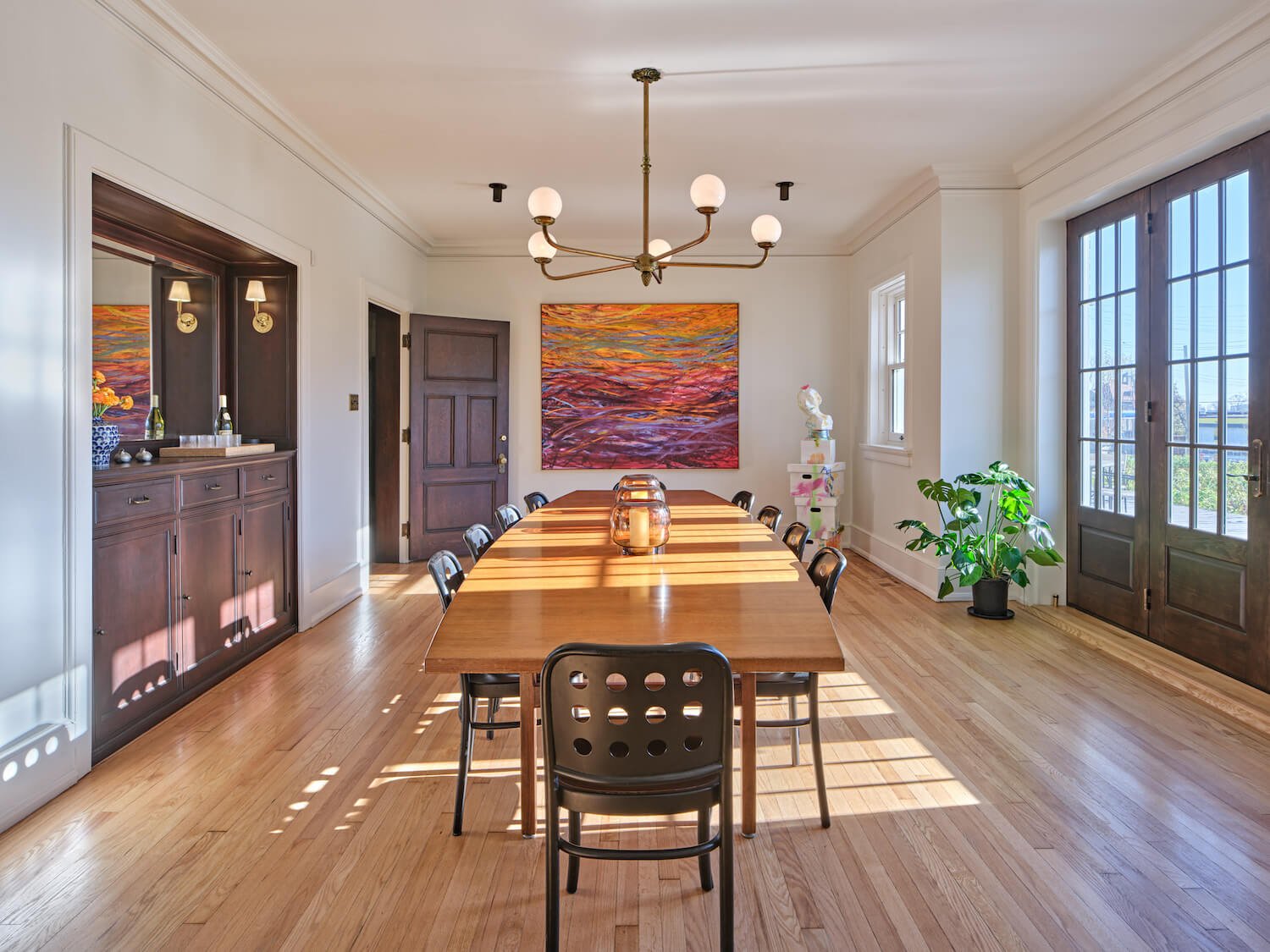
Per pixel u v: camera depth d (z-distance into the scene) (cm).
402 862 220
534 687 231
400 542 671
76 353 265
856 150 475
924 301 547
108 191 300
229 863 219
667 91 387
